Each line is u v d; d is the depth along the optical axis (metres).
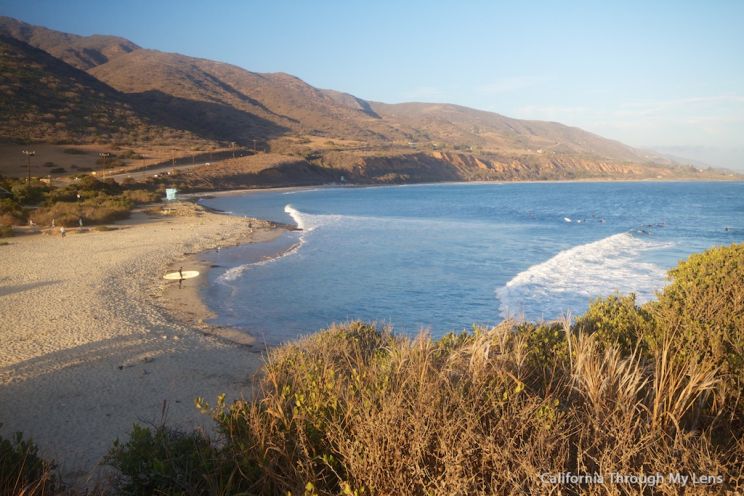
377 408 3.60
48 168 99.62
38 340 13.55
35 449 4.88
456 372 4.24
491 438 3.04
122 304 17.94
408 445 3.20
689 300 6.86
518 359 4.49
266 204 84.12
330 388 4.17
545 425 3.18
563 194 120.12
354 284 22.44
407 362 4.69
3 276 22.58
